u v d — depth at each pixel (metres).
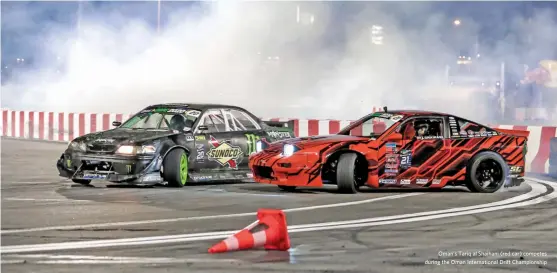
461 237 15.05
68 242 14.37
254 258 12.98
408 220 17.08
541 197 21.19
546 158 29.23
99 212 18.14
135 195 21.36
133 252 13.47
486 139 22.41
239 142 24.61
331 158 22.25
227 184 24.45
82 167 23.00
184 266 12.39
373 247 13.99
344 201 20.20
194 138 23.64
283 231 13.69
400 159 21.78
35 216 17.50
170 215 17.69
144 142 22.64
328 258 13.03
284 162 21.56
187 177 23.55
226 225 16.33
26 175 26.81
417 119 22.27
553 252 13.66
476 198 20.92
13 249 13.71
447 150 22.03
